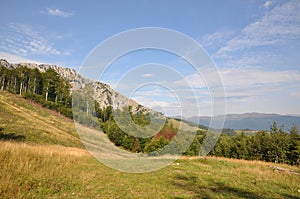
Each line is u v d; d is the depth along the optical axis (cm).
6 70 5312
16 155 805
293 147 2508
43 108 3966
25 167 709
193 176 884
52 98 4566
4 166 684
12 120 2738
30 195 527
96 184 686
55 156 984
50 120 3200
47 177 680
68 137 2384
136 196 594
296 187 798
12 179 598
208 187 730
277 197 657
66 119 3497
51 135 2316
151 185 714
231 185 772
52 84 4634
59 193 572
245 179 887
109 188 653
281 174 1038
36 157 884
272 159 2670
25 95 4466
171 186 718
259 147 2812
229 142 2964
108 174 817
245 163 1370
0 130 2103
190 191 671
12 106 3584
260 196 655
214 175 930
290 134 2589
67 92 4053
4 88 4934
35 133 2270
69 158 999
